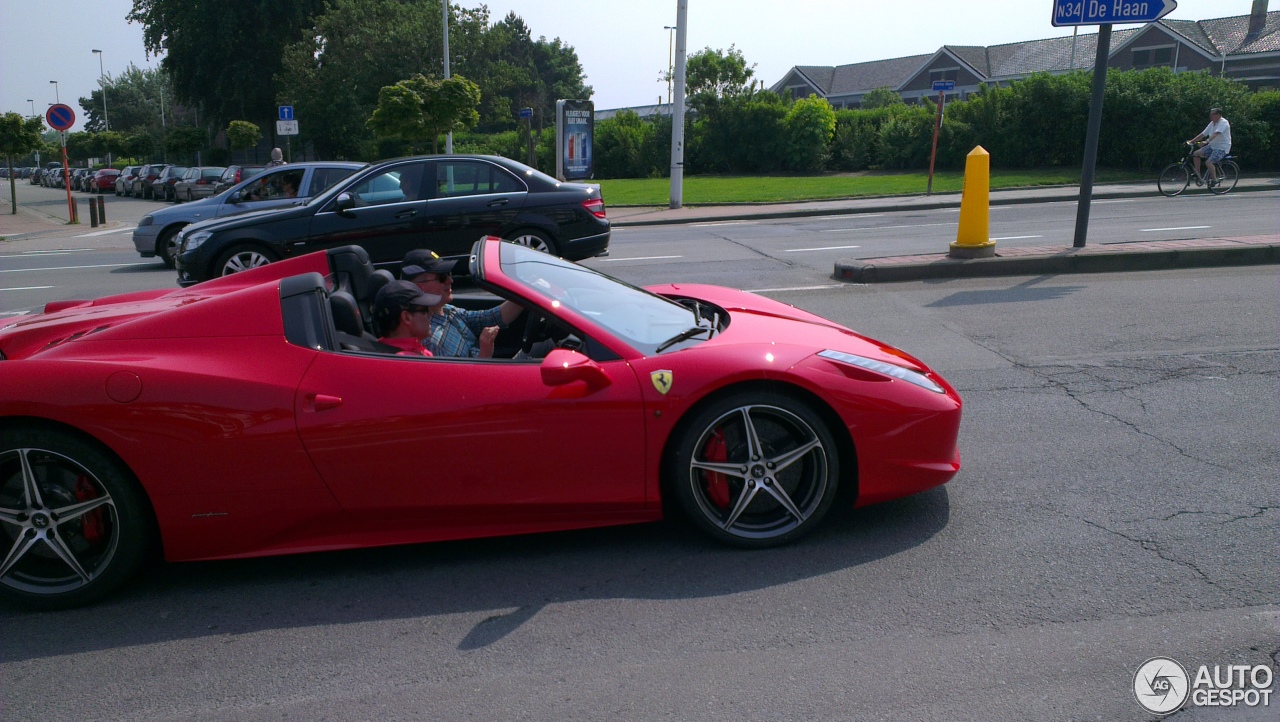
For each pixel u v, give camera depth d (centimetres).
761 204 1980
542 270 384
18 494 315
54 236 1944
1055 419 482
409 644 288
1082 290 814
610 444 329
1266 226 1237
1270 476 394
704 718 243
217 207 1266
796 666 266
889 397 342
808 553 340
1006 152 2669
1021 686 252
